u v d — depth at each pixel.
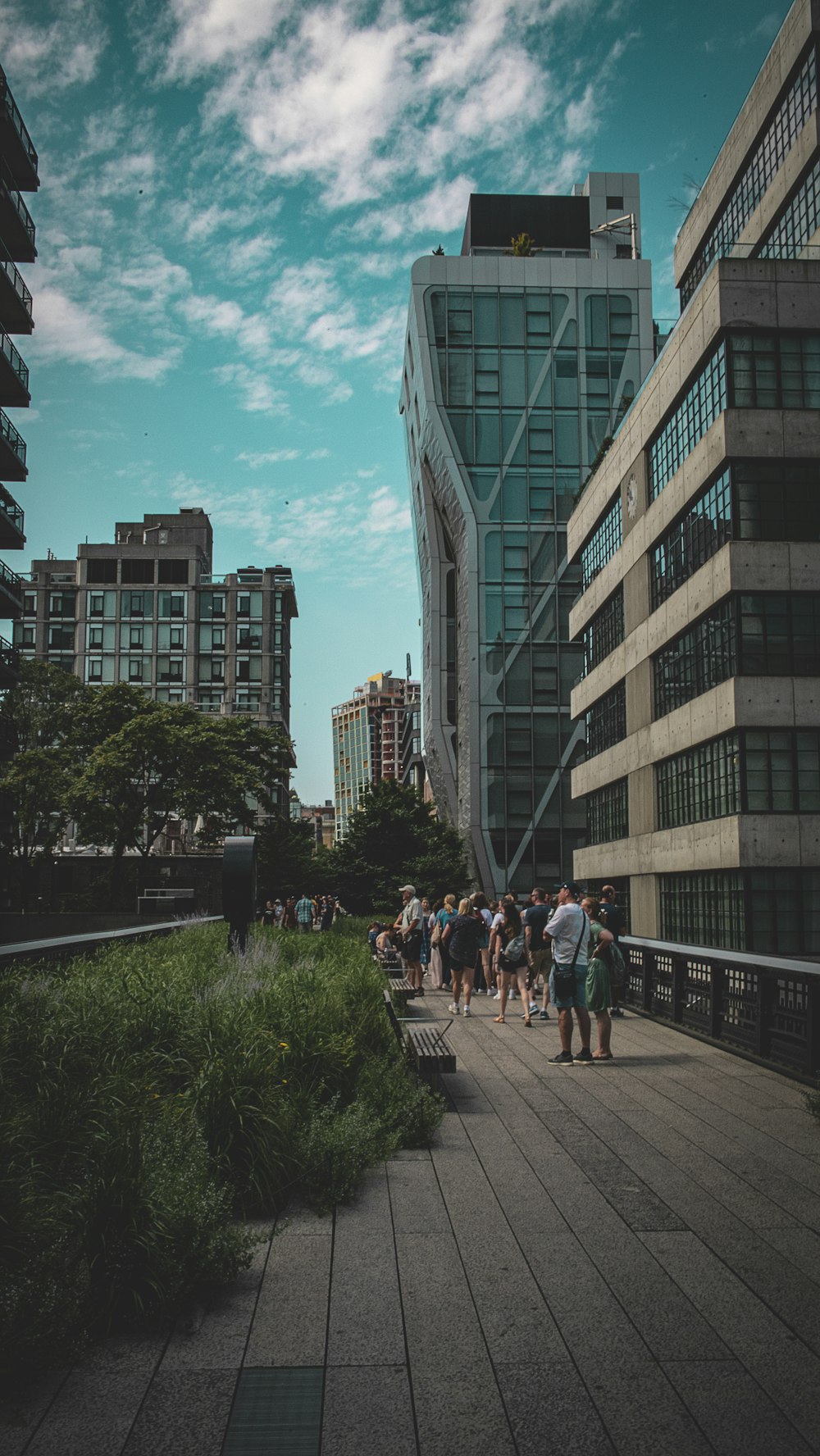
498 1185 6.57
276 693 99.25
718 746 24.97
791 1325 4.46
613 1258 5.27
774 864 23.08
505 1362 4.13
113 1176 4.81
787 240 27.41
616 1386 3.93
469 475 63.19
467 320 64.19
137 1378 4.02
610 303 64.62
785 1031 10.76
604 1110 8.83
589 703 38.31
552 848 61.03
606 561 36.22
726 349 24.06
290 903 39.97
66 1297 4.31
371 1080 8.12
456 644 68.00
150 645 98.88
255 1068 6.55
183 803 53.59
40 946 10.48
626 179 80.88
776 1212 6.02
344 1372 4.05
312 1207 6.11
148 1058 7.38
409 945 19.30
